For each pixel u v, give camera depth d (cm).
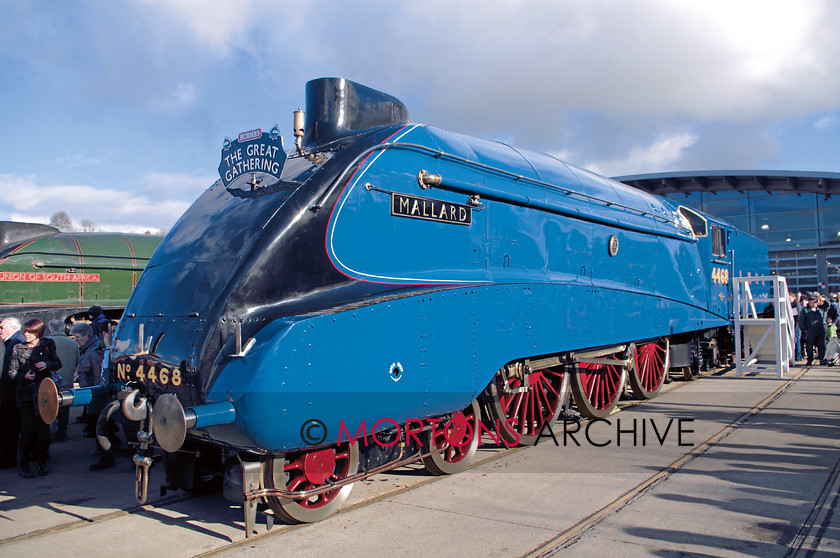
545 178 693
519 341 577
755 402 891
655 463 578
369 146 499
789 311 1369
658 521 426
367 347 429
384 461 487
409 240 513
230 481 408
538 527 420
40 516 485
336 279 456
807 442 644
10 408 653
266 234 432
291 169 512
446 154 552
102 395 486
